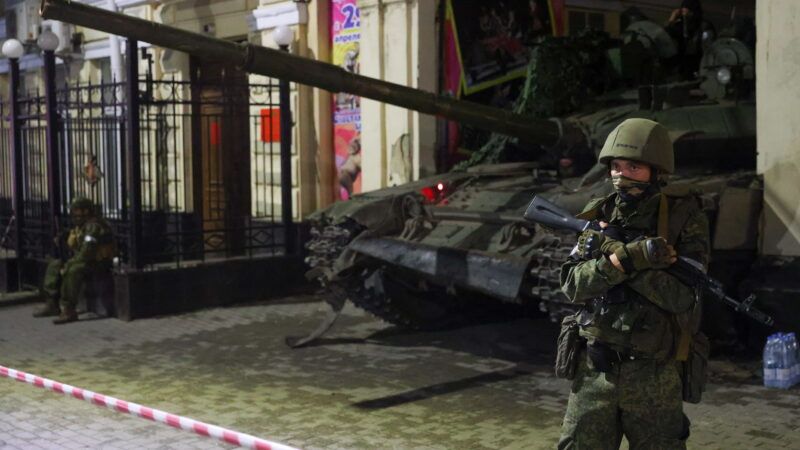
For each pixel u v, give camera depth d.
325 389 7.10
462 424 6.12
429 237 7.76
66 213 11.67
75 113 15.78
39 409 6.55
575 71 9.55
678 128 8.01
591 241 3.80
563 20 12.38
